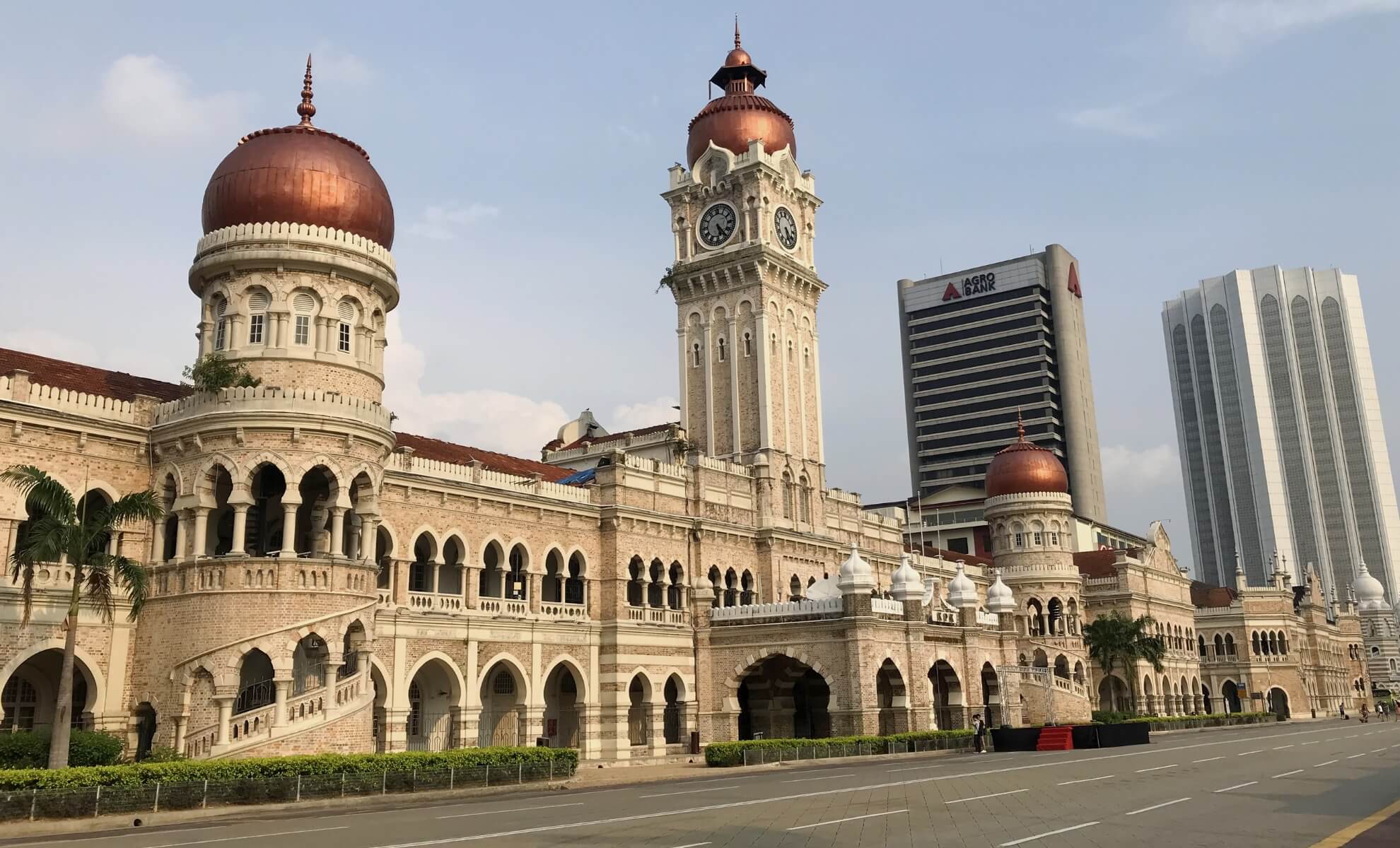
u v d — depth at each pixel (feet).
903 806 105.09
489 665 204.03
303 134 174.29
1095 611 380.37
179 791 114.32
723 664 242.78
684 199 302.86
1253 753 185.16
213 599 152.25
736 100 304.09
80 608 153.69
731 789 131.85
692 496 257.55
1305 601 501.15
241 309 166.09
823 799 114.62
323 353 166.81
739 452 282.15
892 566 322.75
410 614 190.70
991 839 80.84
